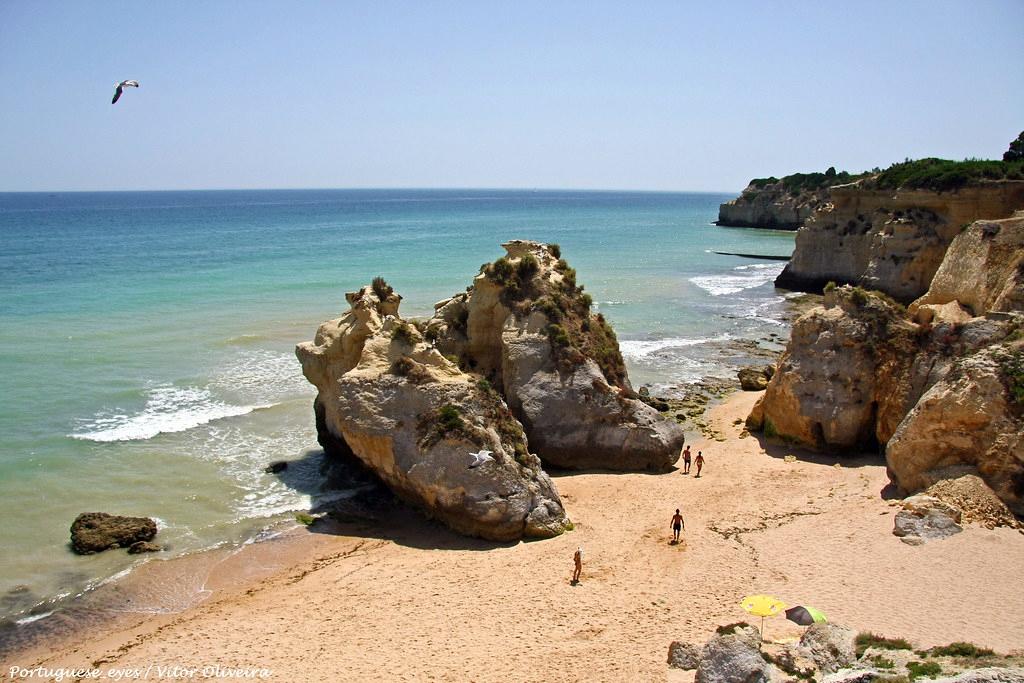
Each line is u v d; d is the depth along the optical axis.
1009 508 24.22
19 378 41.38
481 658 18.84
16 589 22.73
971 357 26.61
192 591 22.91
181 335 51.78
